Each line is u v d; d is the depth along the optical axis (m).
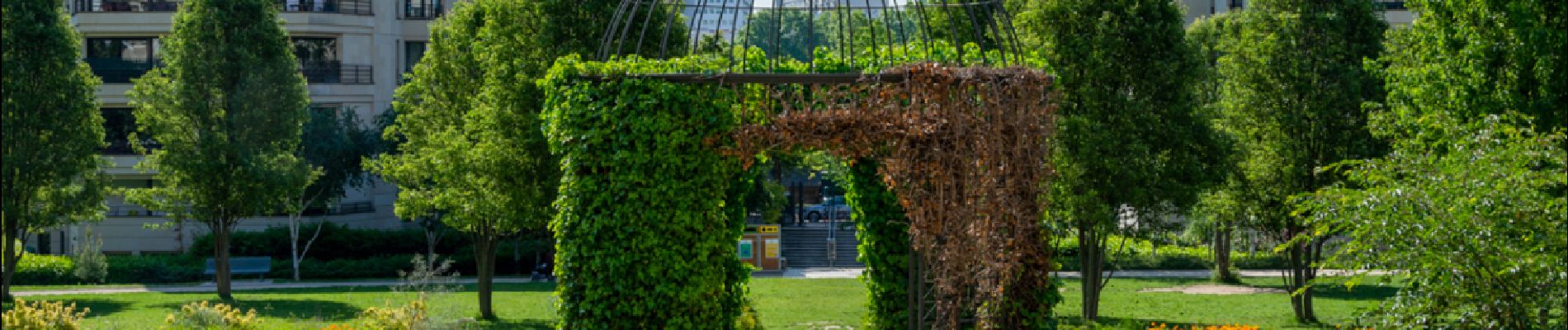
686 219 13.30
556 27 21.30
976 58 15.05
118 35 44.03
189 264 38.94
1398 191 10.71
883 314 14.90
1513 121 15.09
